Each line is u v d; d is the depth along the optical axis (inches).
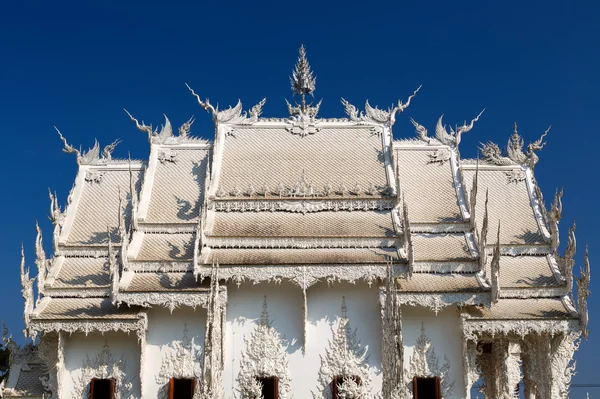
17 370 1477.6
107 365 1407.5
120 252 1491.1
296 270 1373.0
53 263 1507.1
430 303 1380.4
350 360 1392.7
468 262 1461.6
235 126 1718.8
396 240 1451.8
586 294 1400.1
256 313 1417.3
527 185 1679.4
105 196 1641.2
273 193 1561.3
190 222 1526.8
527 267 1523.1
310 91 1898.4
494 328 1398.9
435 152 1697.8
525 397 1547.7
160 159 1679.4
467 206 1592.0
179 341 1407.5
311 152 1673.2
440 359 1418.6
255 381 1360.7
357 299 1425.9
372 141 1695.4
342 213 1539.1
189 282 1409.9
